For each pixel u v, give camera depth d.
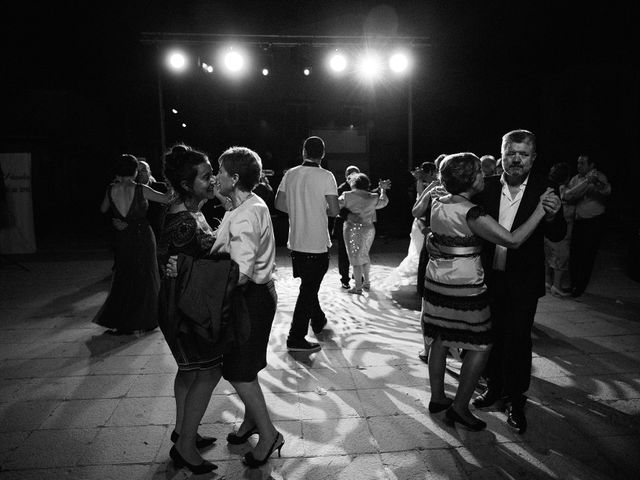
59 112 17.39
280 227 10.44
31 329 4.73
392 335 4.45
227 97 20.59
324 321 4.51
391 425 2.83
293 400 3.15
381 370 3.64
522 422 2.75
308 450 2.58
